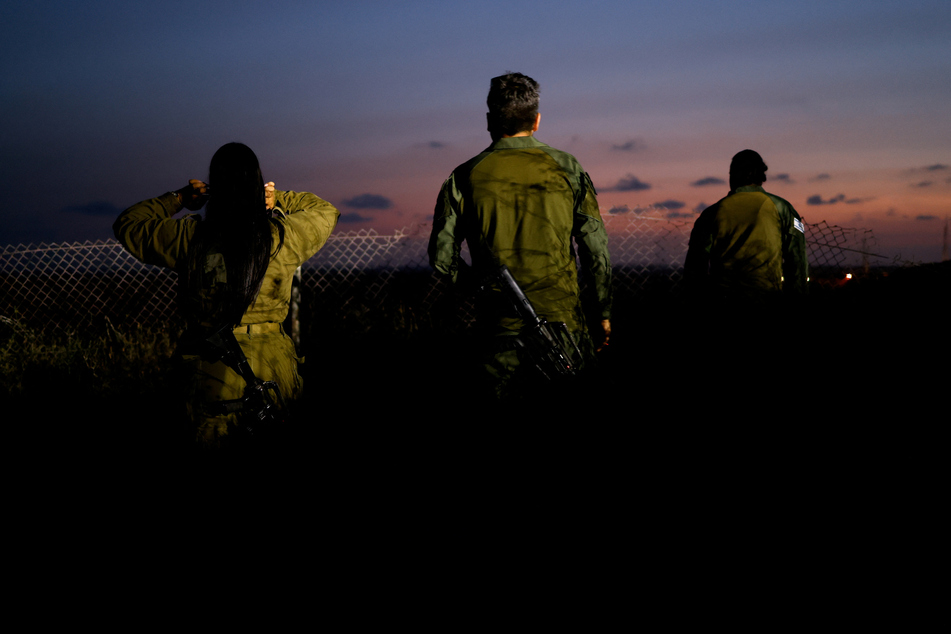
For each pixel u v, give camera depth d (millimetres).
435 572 2146
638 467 2602
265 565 2230
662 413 3023
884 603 1844
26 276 6066
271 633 1891
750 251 3504
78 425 4000
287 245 2246
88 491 3016
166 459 2650
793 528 2250
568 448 2506
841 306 3646
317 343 5629
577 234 2369
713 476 2598
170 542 2318
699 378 3494
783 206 3520
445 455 2832
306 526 2371
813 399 3154
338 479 2602
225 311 2100
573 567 2123
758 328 3512
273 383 2160
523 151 2355
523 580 2076
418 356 4996
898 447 2703
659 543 2217
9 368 5105
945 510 2271
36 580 2260
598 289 2396
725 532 2254
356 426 3439
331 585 2107
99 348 5465
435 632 1856
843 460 2664
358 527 2408
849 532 2199
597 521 2363
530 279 2324
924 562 2010
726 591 1951
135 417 4113
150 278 6344
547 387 2418
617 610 1902
